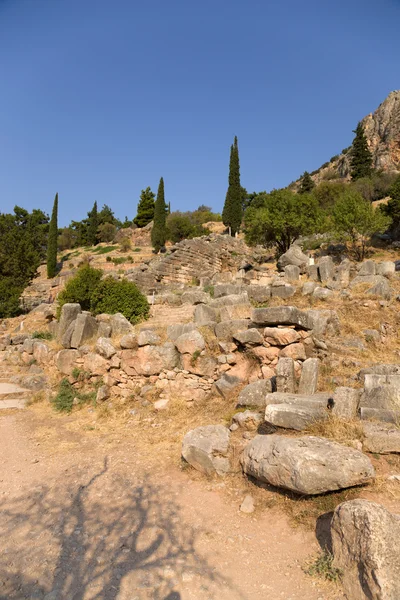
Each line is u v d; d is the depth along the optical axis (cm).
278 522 395
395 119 6347
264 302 1267
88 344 1014
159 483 502
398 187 2947
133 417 782
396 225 2986
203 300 1480
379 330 955
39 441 702
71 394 941
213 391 764
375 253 2498
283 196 2878
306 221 2761
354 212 2362
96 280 1489
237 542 374
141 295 1443
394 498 379
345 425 465
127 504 454
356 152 5800
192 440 529
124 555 359
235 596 308
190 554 360
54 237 4891
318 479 380
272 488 438
